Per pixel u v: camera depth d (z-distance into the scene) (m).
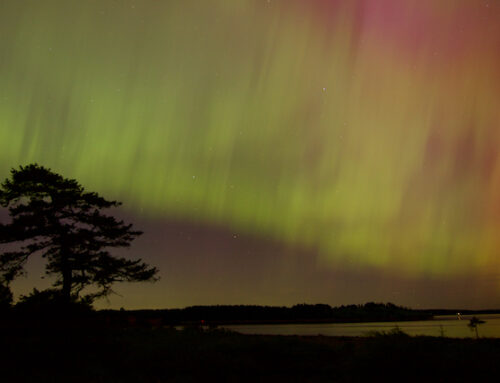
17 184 23.05
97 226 23.31
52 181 23.30
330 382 9.66
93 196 23.86
